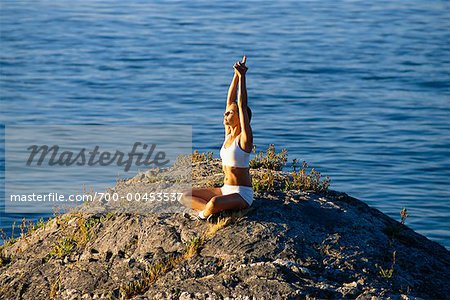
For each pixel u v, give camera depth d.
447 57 121.69
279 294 23.77
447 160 63.31
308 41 134.50
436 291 25.67
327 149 66.62
